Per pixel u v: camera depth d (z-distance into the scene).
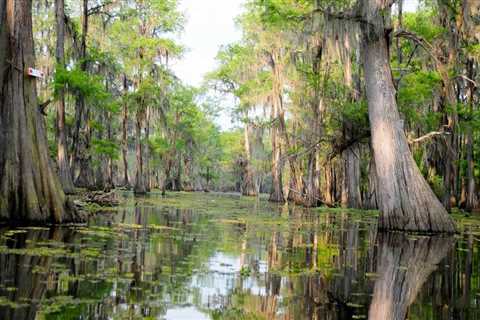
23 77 10.30
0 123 10.02
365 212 24.17
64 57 21.94
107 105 23.98
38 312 4.18
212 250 8.61
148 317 4.30
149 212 16.78
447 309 5.32
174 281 5.89
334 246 10.19
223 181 80.62
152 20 33.88
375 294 5.88
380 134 14.34
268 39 30.56
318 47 26.69
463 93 29.19
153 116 36.06
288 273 6.95
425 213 13.72
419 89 21.05
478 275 7.54
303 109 31.45
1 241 7.69
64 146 21.00
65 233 9.24
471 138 30.44
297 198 32.97
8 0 10.26
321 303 5.31
